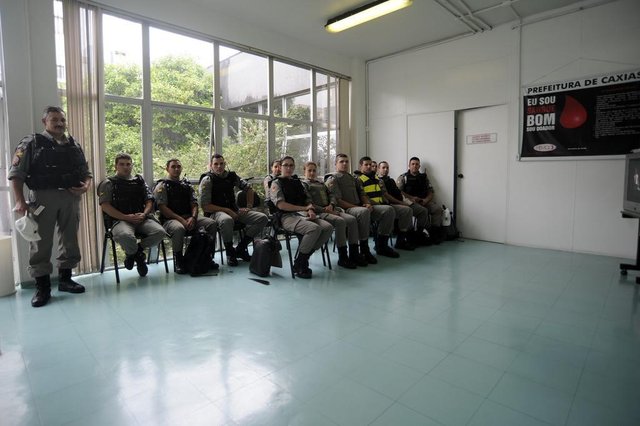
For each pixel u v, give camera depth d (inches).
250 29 194.4
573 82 178.9
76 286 125.3
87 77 142.6
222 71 187.2
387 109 251.8
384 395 68.1
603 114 172.1
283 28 202.2
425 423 60.4
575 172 182.4
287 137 221.1
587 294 122.9
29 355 82.4
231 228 159.2
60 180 118.4
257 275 146.4
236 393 68.4
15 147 126.9
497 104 204.1
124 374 74.7
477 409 64.0
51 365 78.1
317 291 127.5
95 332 94.3
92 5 142.3
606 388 70.1
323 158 244.2
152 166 163.9
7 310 109.2
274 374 75.0
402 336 92.7
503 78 200.7
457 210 227.3
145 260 145.5
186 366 77.9
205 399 66.6
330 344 88.3
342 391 69.2
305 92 229.9
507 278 142.0
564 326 98.2
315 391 69.2
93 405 64.9
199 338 91.1
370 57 254.5
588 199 179.6
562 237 188.5
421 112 234.4
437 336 92.7
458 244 207.9
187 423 60.3
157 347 86.3
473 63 210.7
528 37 190.5
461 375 74.9
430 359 81.3
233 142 194.4
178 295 122.9
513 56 196.1
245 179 196.1
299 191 156.7
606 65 169.8
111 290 127.6
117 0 146.9
